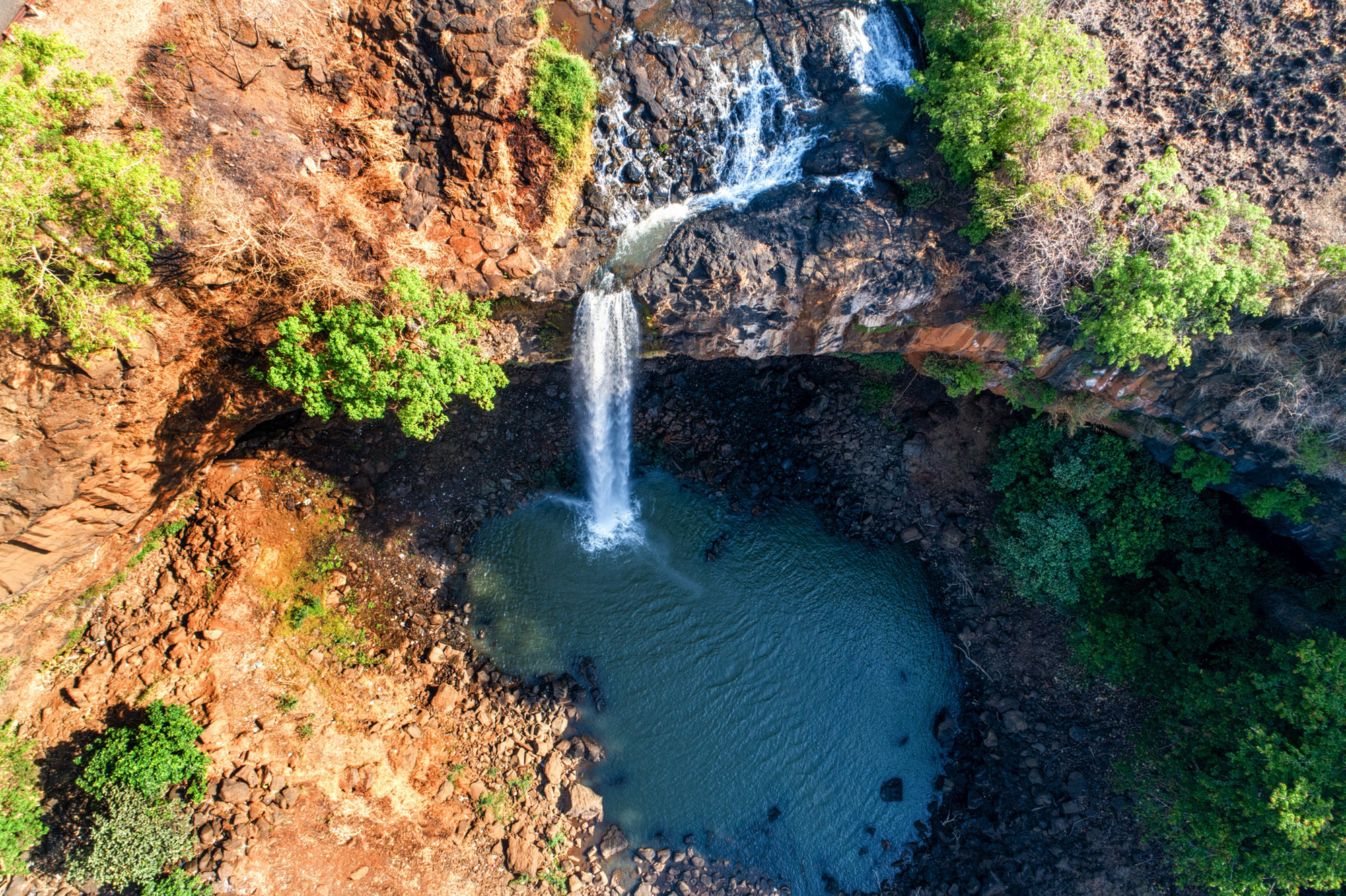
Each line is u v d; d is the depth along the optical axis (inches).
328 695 821.9
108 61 609.9
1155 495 802.2
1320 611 753.6
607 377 842.2
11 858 675.4
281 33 661.9
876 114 743.7
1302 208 658.2
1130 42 693.9
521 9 713.6
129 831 680.4
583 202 745.0
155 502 781.9
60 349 590.2
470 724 846.5
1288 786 667.4
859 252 707.4
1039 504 854.5
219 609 804.6
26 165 513.0
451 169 724.7
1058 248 643.5
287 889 714.2
